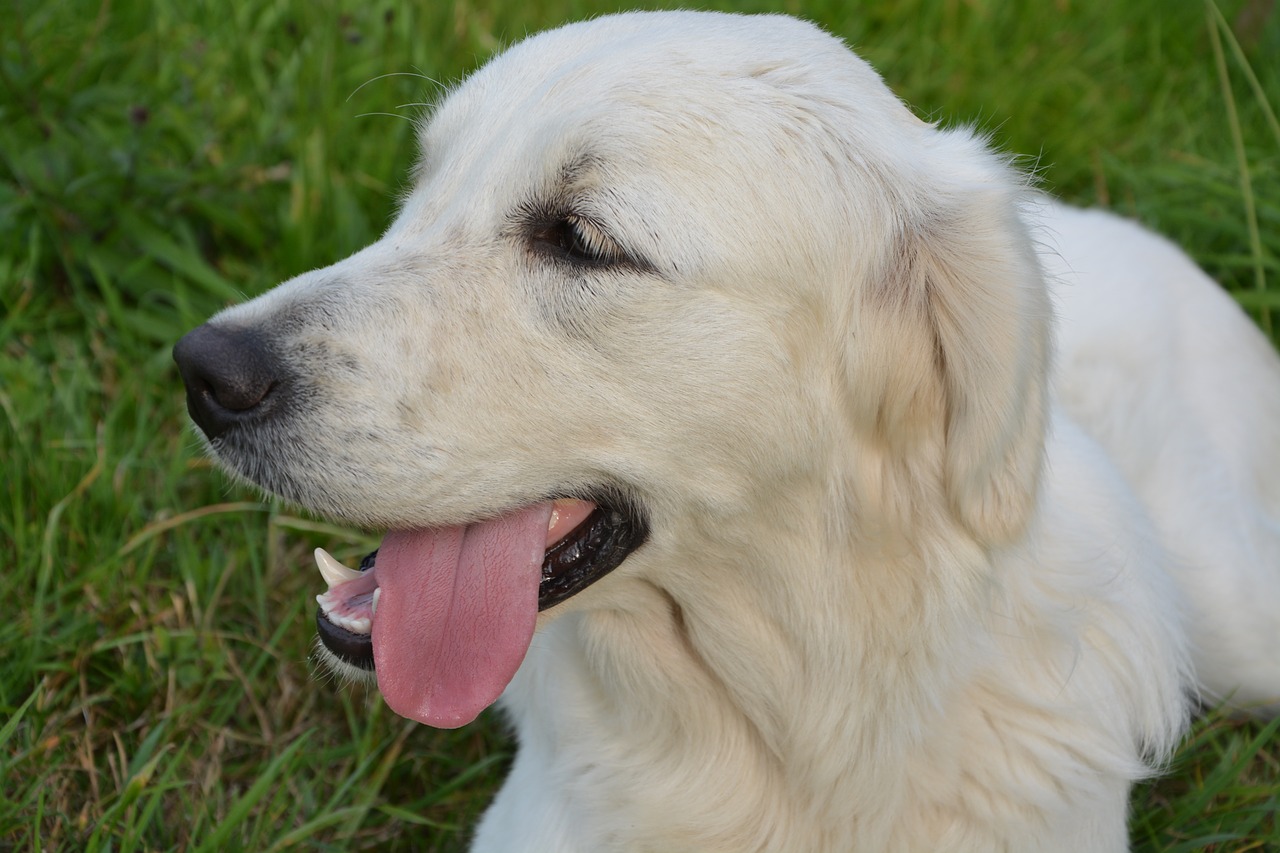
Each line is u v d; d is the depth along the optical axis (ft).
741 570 2.93
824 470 2.90
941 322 2.91
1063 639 2.99
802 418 2.89
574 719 3.05
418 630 2.88
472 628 2.88
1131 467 3.44
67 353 3.85
